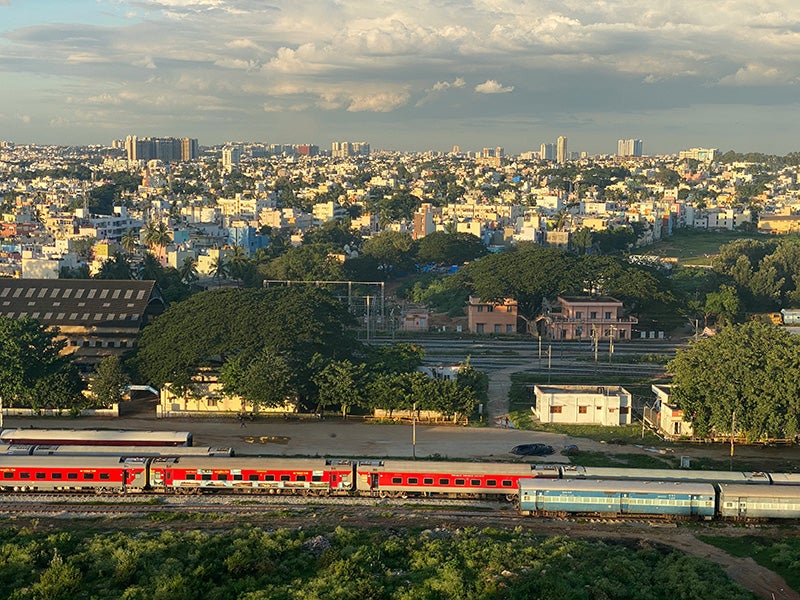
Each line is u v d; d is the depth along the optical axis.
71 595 82.12
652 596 81.25
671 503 103.94
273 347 150.88
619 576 85.06
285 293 173.00
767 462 126.50
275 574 86.62
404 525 101.19
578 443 135.50
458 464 111.62
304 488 112.00
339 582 83.12
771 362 136.38
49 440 125.62
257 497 112.00
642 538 98.31
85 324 171.50
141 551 90.31
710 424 133.50
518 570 85.94
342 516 104.06
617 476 109.62
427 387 145.75
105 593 82.12
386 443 133.88
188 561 88.56
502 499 111.06
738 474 110.12
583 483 104.81
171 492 113.06
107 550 91.12
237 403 149.88
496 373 183.50
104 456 115.38
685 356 144.50
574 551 91.38
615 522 103.44
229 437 136.38
